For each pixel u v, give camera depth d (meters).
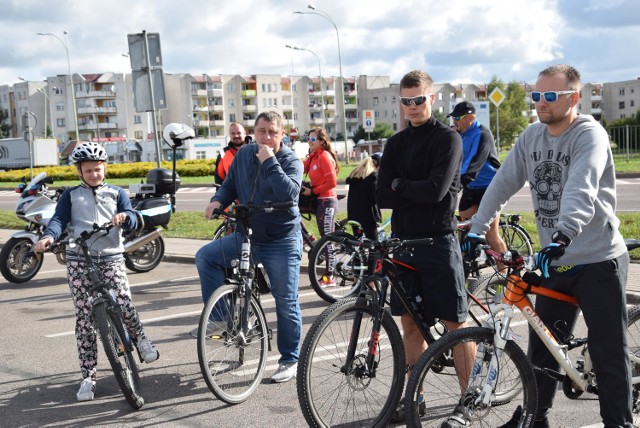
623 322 3.65
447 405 4.39
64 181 41.44
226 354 4.86
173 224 15.22
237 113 124.38
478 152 7.14
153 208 9.81
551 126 3.67
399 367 4.14
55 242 4.89
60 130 125.12
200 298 8.28
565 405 4.54
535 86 3.62
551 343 3.77
